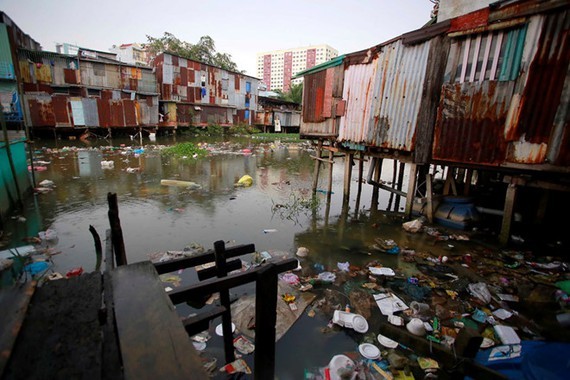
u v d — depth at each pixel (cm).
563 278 507
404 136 741
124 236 651
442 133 671
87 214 762
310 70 1030
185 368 131
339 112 915
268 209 875
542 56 521
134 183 1091
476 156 625
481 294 456
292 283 490
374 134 813
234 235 682
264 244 645
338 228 752
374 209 924
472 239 679
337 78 925
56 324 150
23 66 1961
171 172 1303
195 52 3581
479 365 254
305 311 425
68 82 2191
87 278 191
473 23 593
